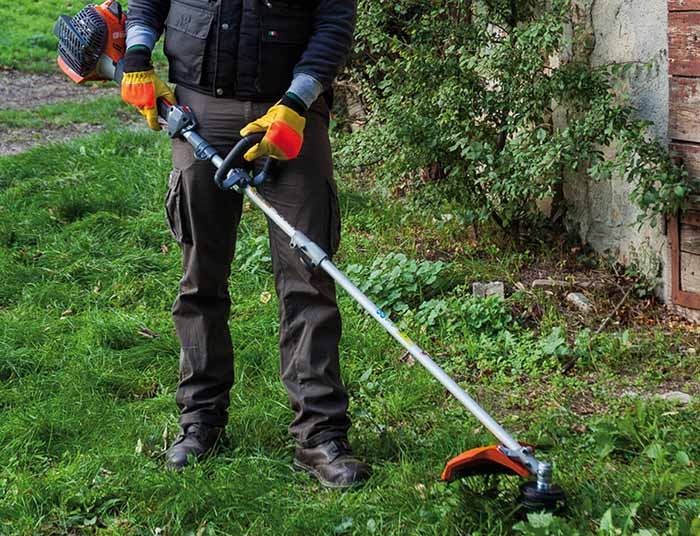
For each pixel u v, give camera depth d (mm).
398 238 5969
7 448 3594
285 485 3277
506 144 5457
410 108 5496
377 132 5668
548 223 5785
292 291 3287
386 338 4559
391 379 4148
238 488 3189
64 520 3119
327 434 3312
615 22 5121
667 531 2836
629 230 5184
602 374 4266
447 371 4301
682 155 4656
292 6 3207
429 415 3836
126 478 3291
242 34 3182
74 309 5160
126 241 6039
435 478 3230
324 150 3291
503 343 4570
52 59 14430
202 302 3438
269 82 3217
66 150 8031
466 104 5324
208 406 3498
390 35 6105
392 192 6398
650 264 5039
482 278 5258
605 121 4836
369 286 5059
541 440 3551
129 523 3098
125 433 3703
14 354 4414
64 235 6121
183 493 3141
